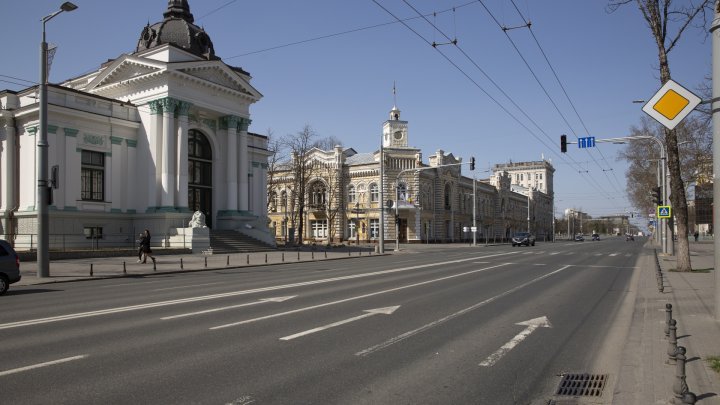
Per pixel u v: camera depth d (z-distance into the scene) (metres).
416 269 23.61
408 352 7.55
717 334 8.52
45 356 7.13
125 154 37.72
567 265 26.73
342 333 8.80
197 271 23.59
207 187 42.94
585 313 11.21
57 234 32.97
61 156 33.50
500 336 8.73
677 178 21.80
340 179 68.25
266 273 22.06
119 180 37.19
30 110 32.62
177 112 38.47
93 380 6.05
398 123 68.75
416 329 9.20
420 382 6.14
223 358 7.08
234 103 43.78
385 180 65.75
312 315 10.52
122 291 15.35
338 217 67.75
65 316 10.45
